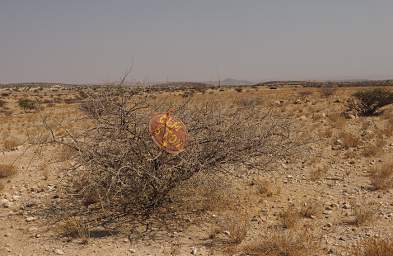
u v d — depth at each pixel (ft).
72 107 132.67
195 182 26.07
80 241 22.49
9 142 57.36
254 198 29.27
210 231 23.65
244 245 21.50
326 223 24.52
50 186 32.63
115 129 24.61
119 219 25.49
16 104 186.91
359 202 28.35
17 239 22.90
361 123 70.74
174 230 23.90
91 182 25.63
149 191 26.21
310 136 52.26
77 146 25.08
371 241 20.94
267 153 28.48
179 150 23.72
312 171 36.63
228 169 28.66
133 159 24.90
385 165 37.01
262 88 290.97
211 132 25.90
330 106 106.73
